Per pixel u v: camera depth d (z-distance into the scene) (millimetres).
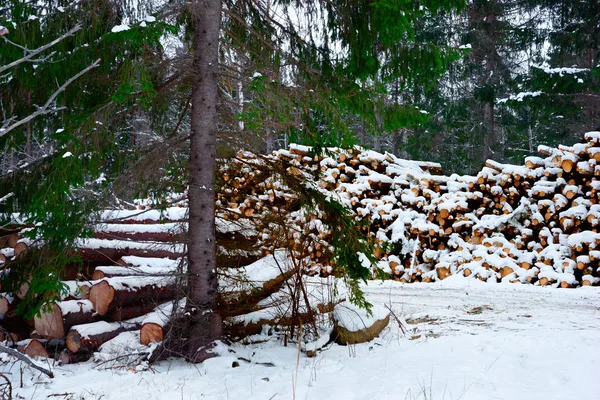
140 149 5488
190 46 5887
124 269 6168
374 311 5863
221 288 5586
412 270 10266
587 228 9172
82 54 4926
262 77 5129
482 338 5078
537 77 17281
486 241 9836
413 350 4867
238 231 6293
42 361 5215
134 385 4168
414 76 5664
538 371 3922
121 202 5520
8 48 4750
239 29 6105
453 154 23922
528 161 9867
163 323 5113
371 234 11008
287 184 5941
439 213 10477
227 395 3799
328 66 5938
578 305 7102
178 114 6266
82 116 4719
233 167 6125
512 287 8898
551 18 19906
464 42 19969
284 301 5906
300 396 3693
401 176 11094
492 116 21531
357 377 4105
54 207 4586
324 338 5301
